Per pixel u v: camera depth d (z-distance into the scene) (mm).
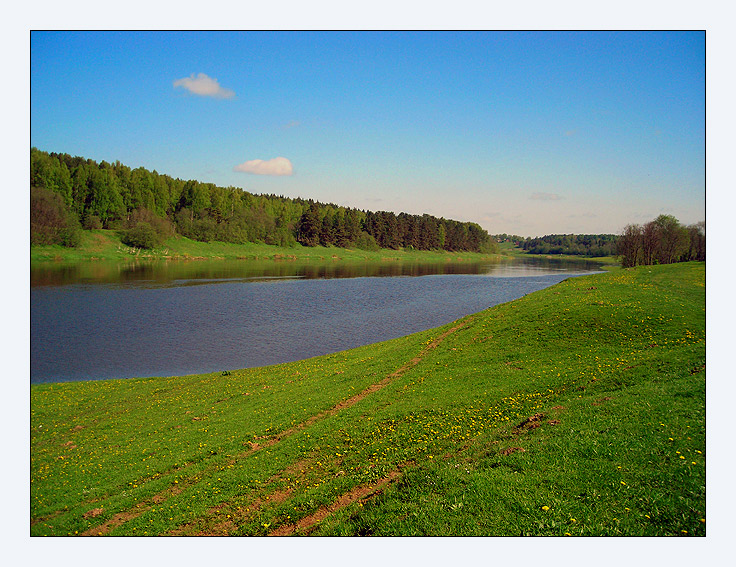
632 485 12055
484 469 14062
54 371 42688
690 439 13727
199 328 60812
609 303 37000
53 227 132375
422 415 21828
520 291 100125
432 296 92062
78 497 19234
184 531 15133
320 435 21500
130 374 42062
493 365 28500
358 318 68125
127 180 174625
